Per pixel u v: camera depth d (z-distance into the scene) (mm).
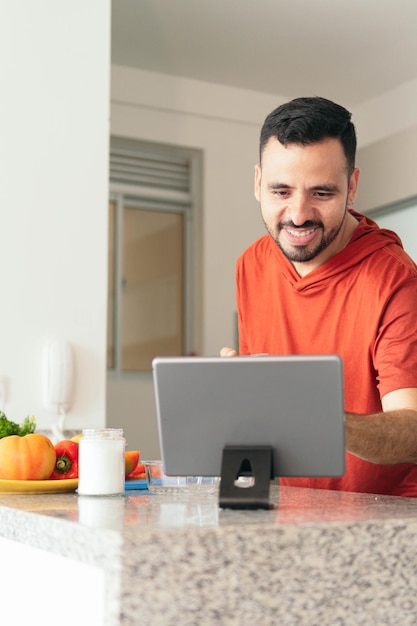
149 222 4625
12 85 2758
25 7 2795
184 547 913
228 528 938
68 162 2814
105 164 2875
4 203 2709
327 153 1578
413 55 4125
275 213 1638
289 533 962
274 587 950
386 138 4426
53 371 2670
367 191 4543
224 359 1128
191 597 913
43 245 2752
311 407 1114
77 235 2807
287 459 1136
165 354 4605
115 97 4316
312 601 968
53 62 2820
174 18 3781
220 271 4578
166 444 1164
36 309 2721
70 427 2729
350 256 1775
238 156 4660
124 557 888
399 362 1611
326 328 1807
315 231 1631
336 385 1101
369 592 1002
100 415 2785
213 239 4574
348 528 996
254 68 4352
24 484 1471
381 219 4492
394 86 4512
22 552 1215
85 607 1017
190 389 1143
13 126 2746
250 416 1135
